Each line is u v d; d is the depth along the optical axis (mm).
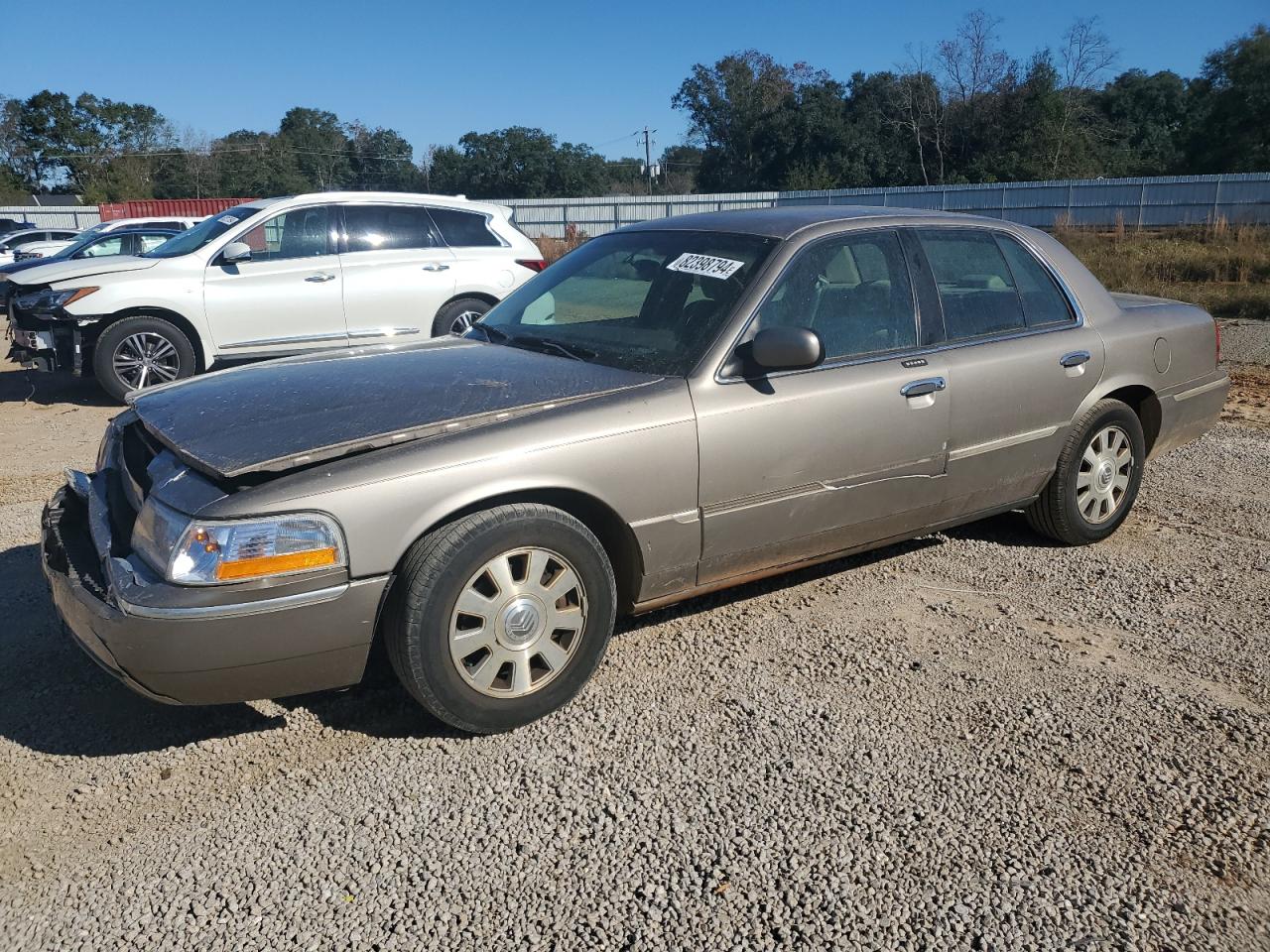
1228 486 6270
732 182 63531
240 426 3211
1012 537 5242
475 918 2518
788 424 3750
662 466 3480
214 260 9109
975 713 3490
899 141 57188
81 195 67062
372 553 3010
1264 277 21250
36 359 9008
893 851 2768
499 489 3166
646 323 3984
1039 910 2547
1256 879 2668
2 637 4074
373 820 2908
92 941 2459
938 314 4332
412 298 9680
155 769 3184
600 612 3428
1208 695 3623
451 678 3158
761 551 3854
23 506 5938
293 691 3080
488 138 69688
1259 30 52375
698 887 2627
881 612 4320
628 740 3312
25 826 2904
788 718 3447
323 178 81125
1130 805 2977
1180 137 57469
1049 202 38719
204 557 2863
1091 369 4789
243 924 2506
